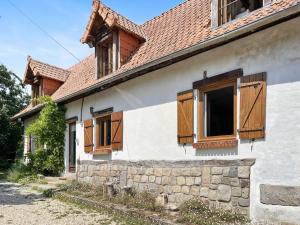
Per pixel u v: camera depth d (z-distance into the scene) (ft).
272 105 18.71
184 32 28.37
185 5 34.45
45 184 39.52
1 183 43.32
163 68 26.66
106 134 35.09
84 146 37.63
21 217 23.63
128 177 29.86
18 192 35.65
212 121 23.22
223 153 21.21
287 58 18.29
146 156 27.89
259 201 18.88
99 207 26.17
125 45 34.55
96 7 36.24
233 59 21.11
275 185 18.20
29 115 55.06
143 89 28.81
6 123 69.21
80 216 23.98
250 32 19.33
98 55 38.52
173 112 25.44
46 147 45.11
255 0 23.80
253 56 19.92
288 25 18.26
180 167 24.35
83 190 33.06
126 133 30.68
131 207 24.62
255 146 19.36
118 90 32.24
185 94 24.17
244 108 20.08
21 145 67.62
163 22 35.14
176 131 24.99
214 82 22.15
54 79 53.36
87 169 36.73
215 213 20.47
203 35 24.27
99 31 37.55
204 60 23.06
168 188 25.27
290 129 17.89
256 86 19.48
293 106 17.88
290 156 17.78
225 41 20.66
